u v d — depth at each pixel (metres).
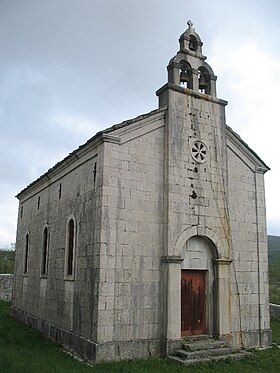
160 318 13.88
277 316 23.52
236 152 17.00
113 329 12.92
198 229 14.98
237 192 16.69
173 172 14.80
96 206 13.85
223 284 15.21
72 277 15.28
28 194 24.02
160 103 15.95
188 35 16.81
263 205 17.31
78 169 16.17
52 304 17.22
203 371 11.98
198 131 15.80
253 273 16.36
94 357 12.42
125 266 13.55
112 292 13.09
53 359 12.46
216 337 14.73
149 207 14.38
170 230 14.30
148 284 13.88
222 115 16.61
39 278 19.55
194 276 15.12
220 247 15.41
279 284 40.62
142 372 11.32
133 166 14.30
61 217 17.61
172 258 14.02
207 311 15.08
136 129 14.61
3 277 31.34
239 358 13.54
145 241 14.09
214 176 15.81
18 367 10.65
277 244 86.88
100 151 14.09
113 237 13.45
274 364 13.29
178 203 14.70
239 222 16.45
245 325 15.68
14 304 23.88
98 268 13.09
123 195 13.91
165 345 13.45
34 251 21.25
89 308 13.42
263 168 17.61
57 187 18.67
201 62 16.83
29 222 23.12
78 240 15.20
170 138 15.01
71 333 14.52
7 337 16.53
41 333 17.75
